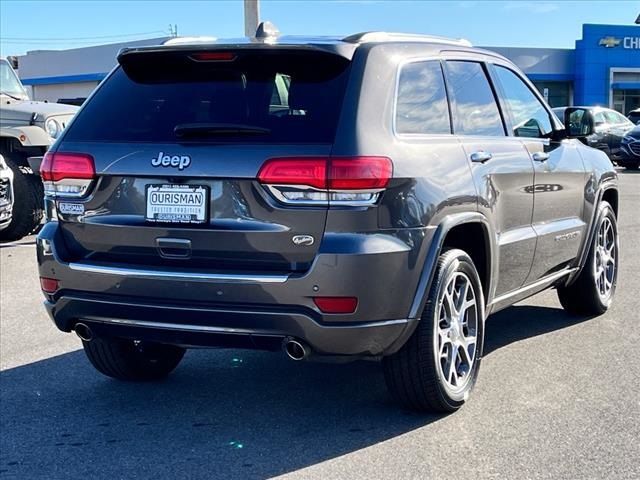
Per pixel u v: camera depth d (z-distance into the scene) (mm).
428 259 4004
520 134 5336
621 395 4660
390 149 3852
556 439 4047
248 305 3771
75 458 3963
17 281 8422
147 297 3963
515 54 42125
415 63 4336
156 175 3951
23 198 10961
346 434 4184
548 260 5559
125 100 4309
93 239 4168
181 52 4113
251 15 13258
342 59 3949
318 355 3820
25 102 12039
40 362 5582
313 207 3686
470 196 4363
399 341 3955
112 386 5043
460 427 4230
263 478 3695
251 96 4023
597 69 42844
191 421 4430
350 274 3650
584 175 6043
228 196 3828
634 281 7832
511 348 5668
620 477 3619
